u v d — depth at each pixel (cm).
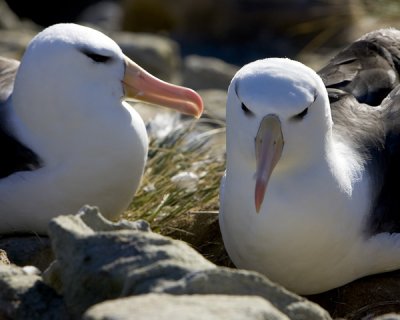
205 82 2184
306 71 963
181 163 1314
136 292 802
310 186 985
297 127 948
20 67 1097
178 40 2791
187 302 757
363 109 1134
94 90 1083
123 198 1132
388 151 1088
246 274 809
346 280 1057
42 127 1088
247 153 964
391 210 1055
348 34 2462
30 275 889
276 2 2728
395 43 1260
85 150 1084
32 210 1102
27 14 3262
